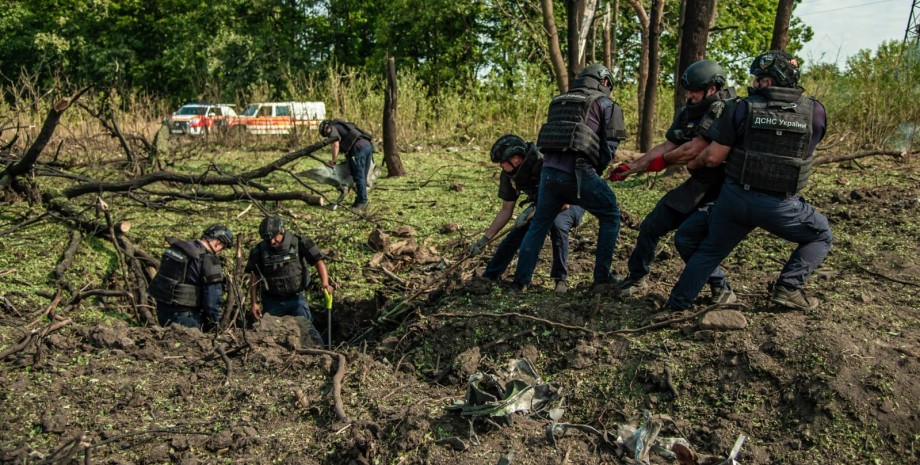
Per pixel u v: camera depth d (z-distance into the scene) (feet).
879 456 11.10
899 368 12.15
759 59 13.21
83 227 24.32
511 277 19.27
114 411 13.50
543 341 15.08
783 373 12.61
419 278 21.29
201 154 43.70
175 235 25.38
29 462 11.98
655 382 13.24
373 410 13.19
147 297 19.65
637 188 30.04
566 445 11.89
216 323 18.42
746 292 16.39
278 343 16.11
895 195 24.12
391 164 37.63
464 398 13.33
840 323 13.73
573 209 18.02
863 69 39.55
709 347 13.53
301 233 25.79
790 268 14.07
